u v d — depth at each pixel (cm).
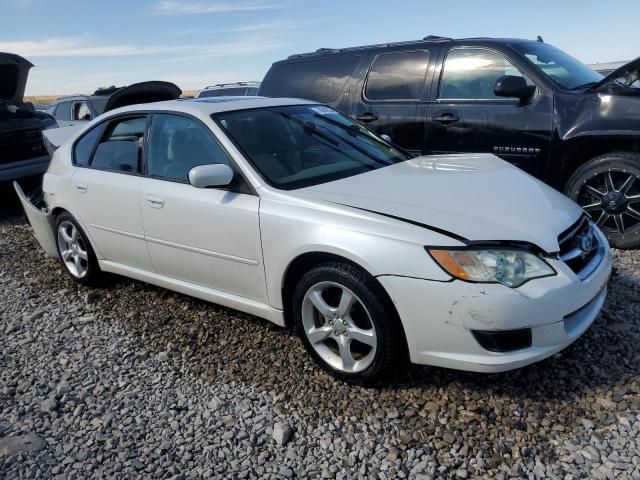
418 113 587
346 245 288
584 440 256
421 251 273
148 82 713
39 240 530
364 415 287
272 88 704
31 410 317
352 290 293
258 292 344
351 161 380
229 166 351
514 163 536
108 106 711
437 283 268
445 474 244
